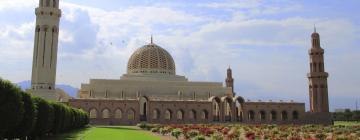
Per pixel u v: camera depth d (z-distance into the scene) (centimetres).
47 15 10894
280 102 12888
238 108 13250
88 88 12925
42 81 10638
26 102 3944
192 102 12062
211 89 13775
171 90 13425
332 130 7675
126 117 11475
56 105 5491
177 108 11919
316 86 13338
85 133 6456
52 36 10931
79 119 7956
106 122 11181
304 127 8675
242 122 12206
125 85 13150
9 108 3384
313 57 13550
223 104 12225
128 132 7031
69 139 5072
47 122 4769
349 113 16888
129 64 14788
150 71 14238
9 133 3894
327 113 12825
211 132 5969
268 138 5606
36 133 4653
